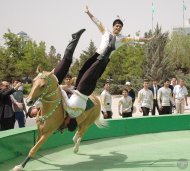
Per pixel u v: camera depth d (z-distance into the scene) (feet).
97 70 24.36
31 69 159.94
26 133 25.89
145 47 156.76
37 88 21.56
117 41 24.99
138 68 161.38
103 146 30.40
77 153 27.96
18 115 37.63
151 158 26.53
